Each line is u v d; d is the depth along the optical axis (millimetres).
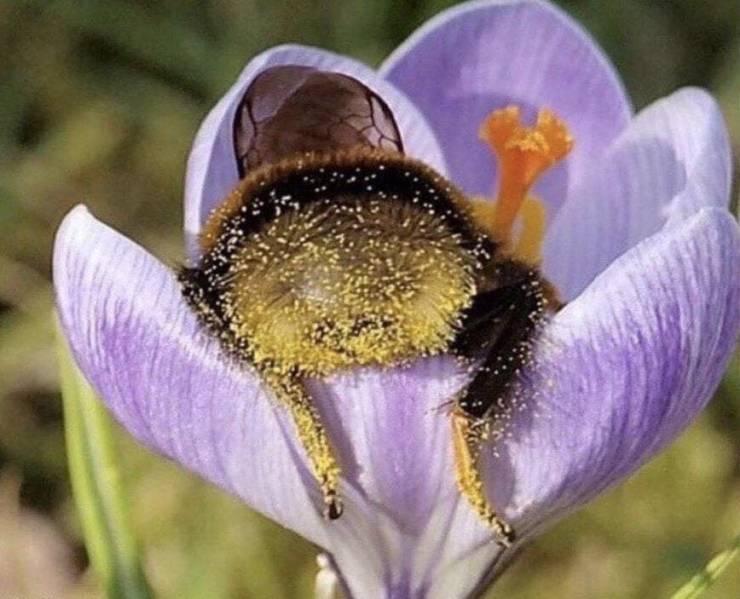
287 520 155
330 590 159
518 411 150
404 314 147
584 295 148
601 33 255
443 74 179
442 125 179
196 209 158
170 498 211
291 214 149
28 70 251
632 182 170
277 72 153
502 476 152
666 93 255
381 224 148
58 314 155
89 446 164
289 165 150
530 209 163
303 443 149
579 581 210
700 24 259
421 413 151
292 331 148
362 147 151
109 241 152
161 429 152
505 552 156
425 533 155
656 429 150
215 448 152
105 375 153
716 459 214
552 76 178
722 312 150
